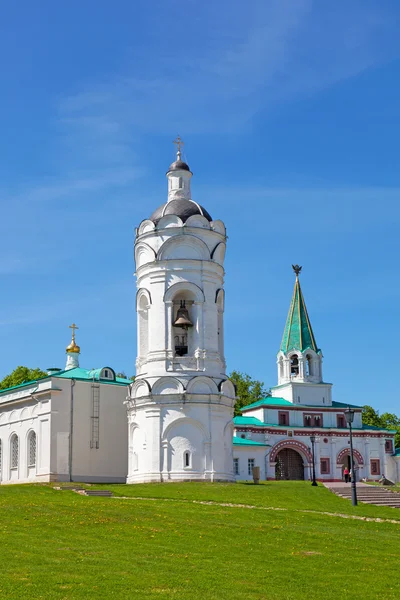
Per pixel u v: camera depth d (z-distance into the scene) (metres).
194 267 64.56
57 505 40.81
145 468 62.94
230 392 65.38
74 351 80.56
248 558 29.66
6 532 32.81
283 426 103.38
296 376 109.06
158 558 28.67
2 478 74.56
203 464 62.41
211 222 66.44
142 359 65.56
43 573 25.42
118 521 36.62
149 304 64.75
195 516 39.47
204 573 26.55
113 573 25.84
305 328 110.81
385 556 31.58
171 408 62.81
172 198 69.19
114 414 71.69
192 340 64.50
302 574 27.34
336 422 107.81
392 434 109.56
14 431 74.06
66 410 69.06
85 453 69.25
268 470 100.75
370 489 59.50
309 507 46.81
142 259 66.31
